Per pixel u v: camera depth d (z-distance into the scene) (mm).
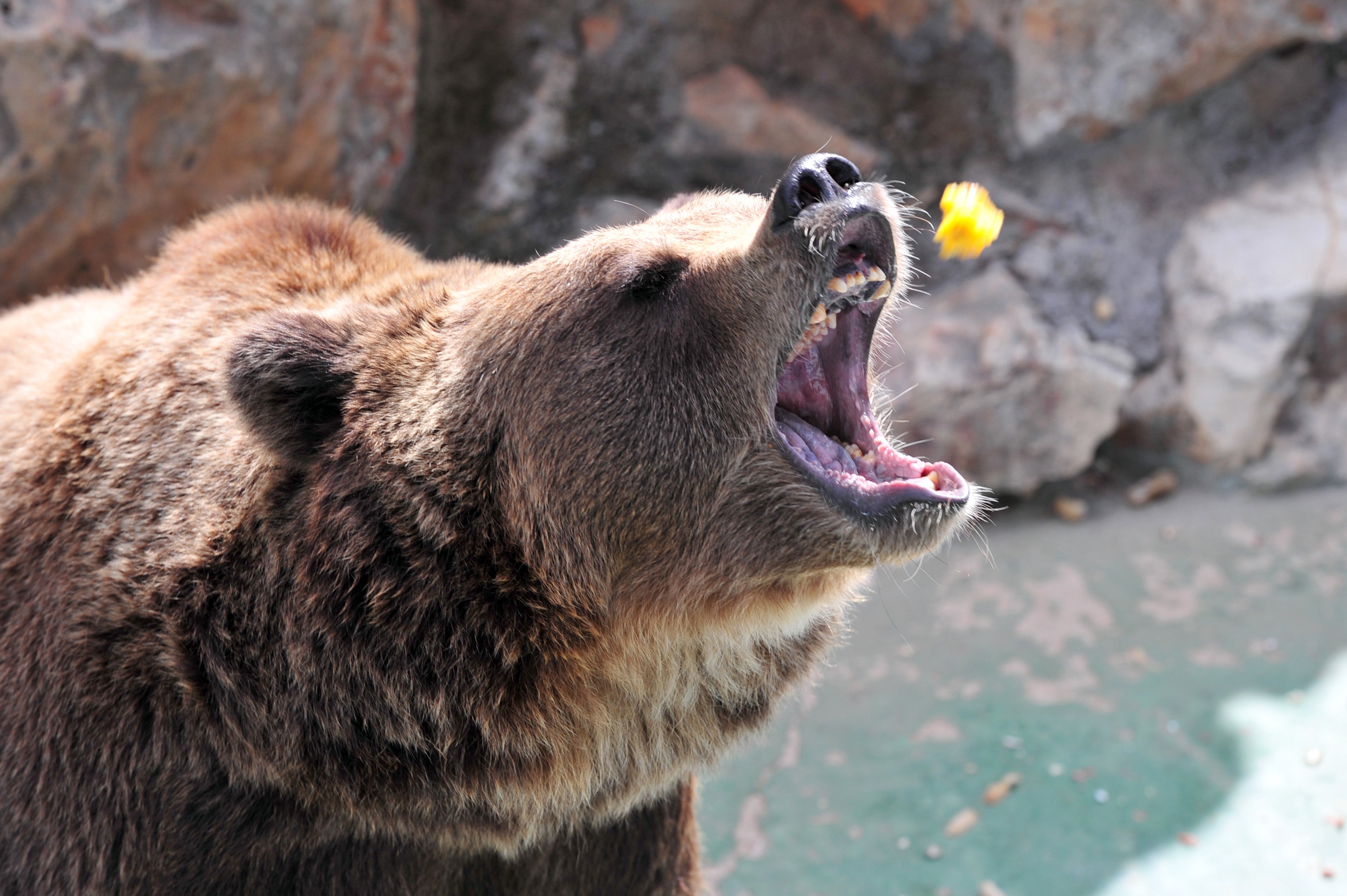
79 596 4383
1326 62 10180
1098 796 6844
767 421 4070
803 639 4633
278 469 4312
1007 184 10492
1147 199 10250
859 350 4441
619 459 4066
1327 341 9297
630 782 4516
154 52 7609
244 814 4195
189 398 4625
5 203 7508
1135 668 7750
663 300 4113
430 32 10211
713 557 4133
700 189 10664
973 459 9367
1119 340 9688
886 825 6812
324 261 5125
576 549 4141
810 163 3980
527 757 4211
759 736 4719
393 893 4527
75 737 4262
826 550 4031
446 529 4086
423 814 4258
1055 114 10352
